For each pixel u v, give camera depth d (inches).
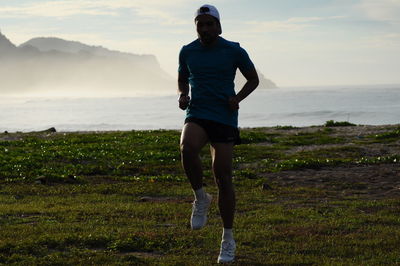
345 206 527.2
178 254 336.8
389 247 349.1
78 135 1381.6
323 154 1008.9
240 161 940.0
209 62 291.3
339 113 7480.3
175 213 482.9
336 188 674.2
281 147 1101.7
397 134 1221.7
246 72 295.1
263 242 364.8
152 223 433.4
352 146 1076.5
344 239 370.3
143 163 911.0
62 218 457.4
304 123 6412.4
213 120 288.2
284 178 762.8
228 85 294.0
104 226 420.5
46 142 1199.6
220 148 292.7
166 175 801.6
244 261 312.2
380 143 1134.4
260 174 808.9
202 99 291.7
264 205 534.3
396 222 438.9
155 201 579.8
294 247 351.3
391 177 741.3
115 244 353.1
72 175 756.0
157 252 346.0
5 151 1002.7
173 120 7706.7
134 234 378.9
